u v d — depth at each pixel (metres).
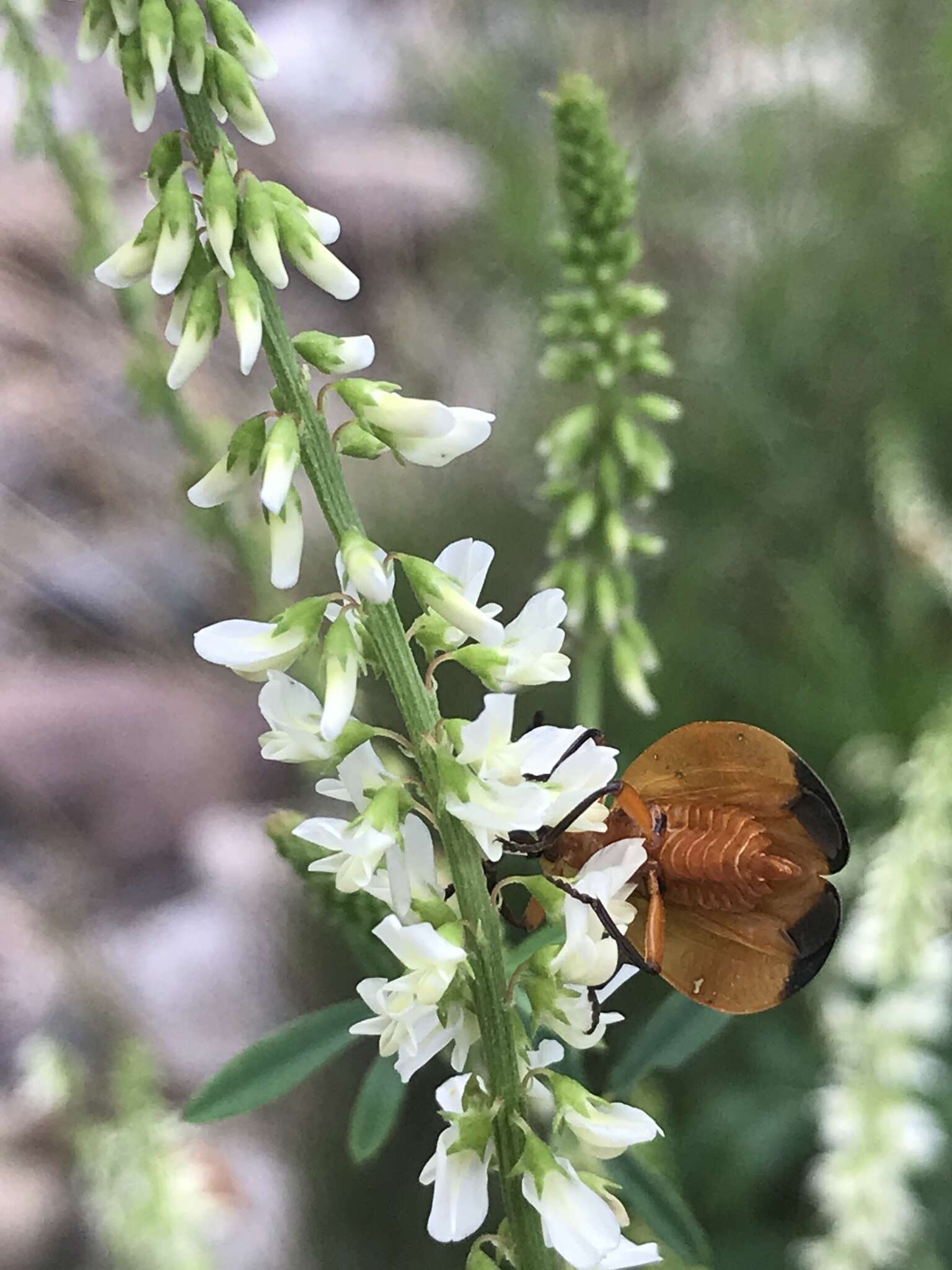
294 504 0.05
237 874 0.24
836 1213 0.12
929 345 0.17
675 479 0.18
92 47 0.05
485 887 0.05
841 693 0.16
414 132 0.27
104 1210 0.13
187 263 0.05
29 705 0.26
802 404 0.18
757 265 0.19
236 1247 0.17
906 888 0.12
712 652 0.16
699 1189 0.14
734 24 0.22
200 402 0.16
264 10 0.32
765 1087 0.14
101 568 0.27
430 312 0.24
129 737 0.26
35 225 0.26
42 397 0.26
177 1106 0.19
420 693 0.05
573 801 0.05
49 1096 0.15
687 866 0.05
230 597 0.27
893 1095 0.12
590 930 0.05
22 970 0.22
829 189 0.19
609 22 0.23
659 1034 0.07
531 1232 0.05
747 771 0.05
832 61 0.20
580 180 0.10
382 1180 0.16
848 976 0.13
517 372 0.21
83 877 0.24
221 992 0.22
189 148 0.05
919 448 0.17
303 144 0.28
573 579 0.11
